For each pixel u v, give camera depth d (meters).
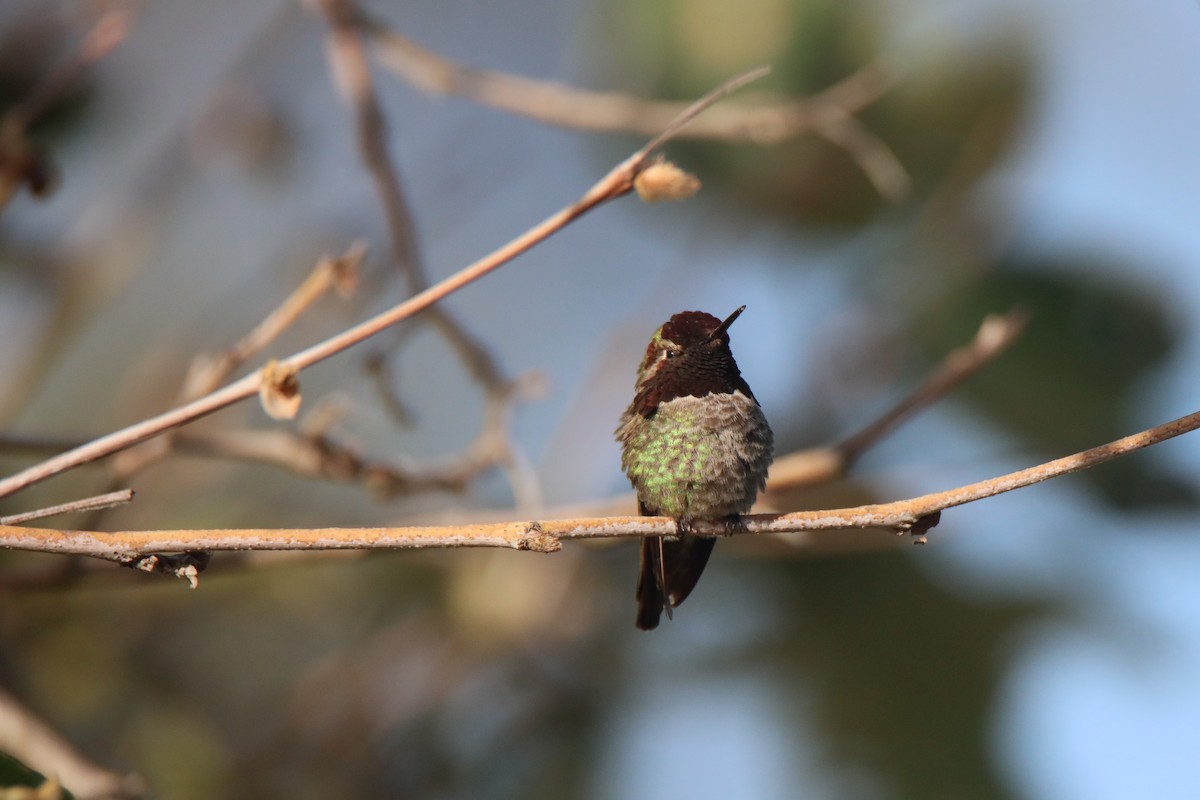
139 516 10.41
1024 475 5.94
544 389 8.87
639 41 10.41
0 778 5.70
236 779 10.16
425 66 9.08
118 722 10.17
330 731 10.45
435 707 10.52
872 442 8.20
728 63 10.07
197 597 10.72
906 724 9.83
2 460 9.96
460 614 10.55
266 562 7.55
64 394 11.38
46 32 10.16
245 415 10.95
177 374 10.73
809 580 10.14
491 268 5.89
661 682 10.40
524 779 10.37
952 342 10.07
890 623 9.98
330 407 8.55
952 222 10.21
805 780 9.92
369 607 11.02
